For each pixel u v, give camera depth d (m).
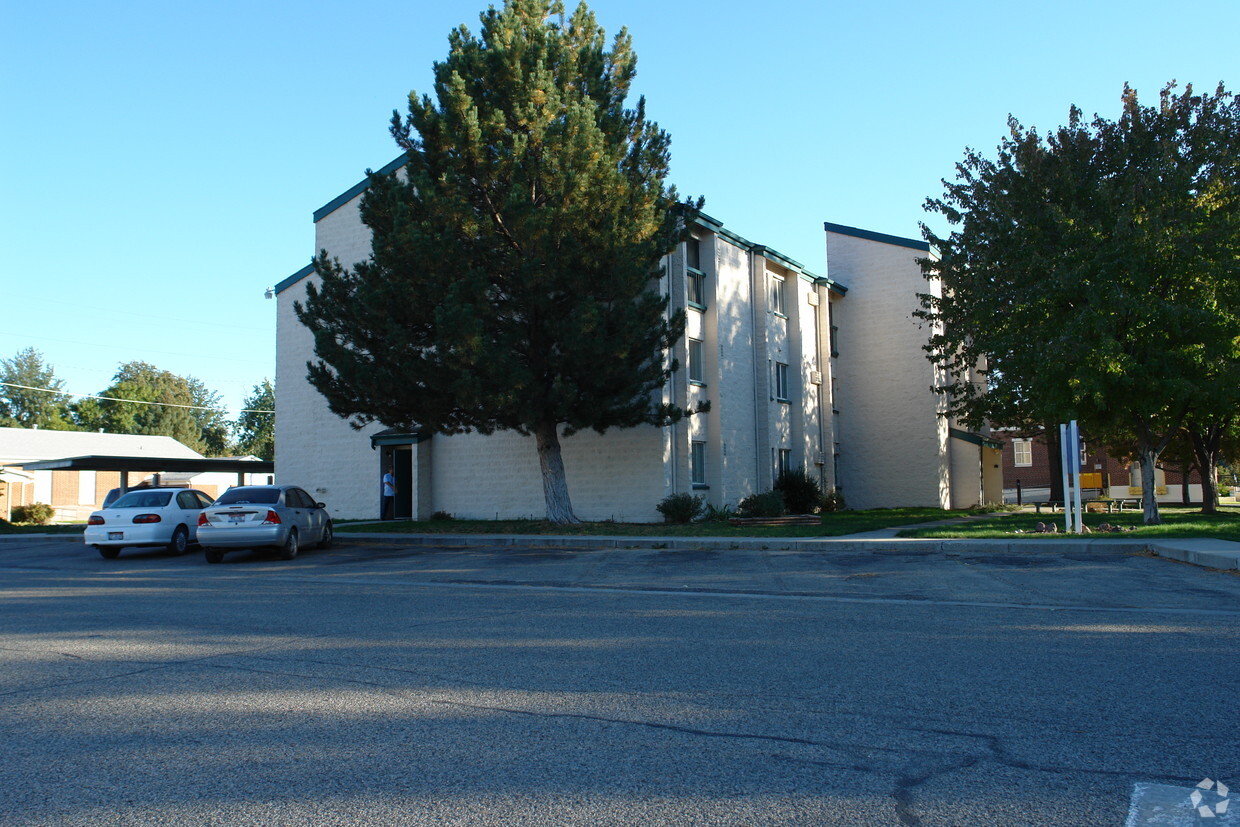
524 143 20.62
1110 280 18.89
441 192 20.95
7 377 79.69
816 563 15.68
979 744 5.37
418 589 13.24
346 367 20.83
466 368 19.81
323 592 12.99
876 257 36.50
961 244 25.52
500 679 7.21
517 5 22.78
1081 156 20.70
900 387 35.59
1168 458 35.03
